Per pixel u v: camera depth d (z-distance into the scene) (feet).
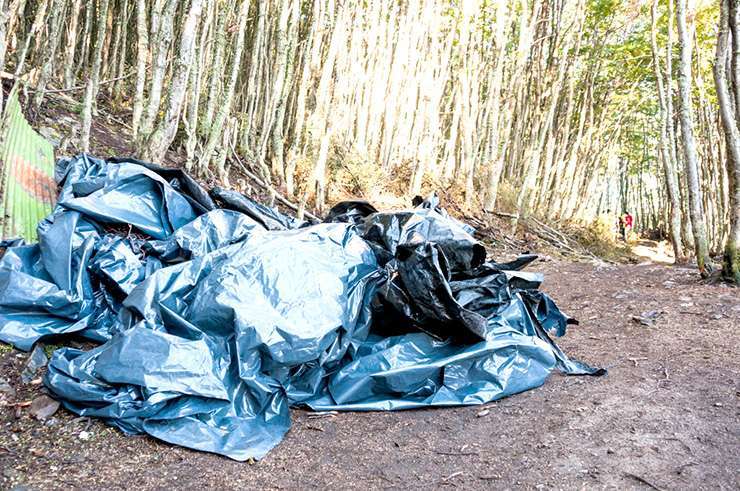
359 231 11.33
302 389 8.61
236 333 7.77
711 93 37.14
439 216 10.82
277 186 22.97
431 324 9.31
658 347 10.86
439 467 6.87
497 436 7.64
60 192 11.57
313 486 6.43
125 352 7.34
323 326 8.29
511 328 9.68
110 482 6.20
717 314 12.60
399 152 30.09
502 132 38.14
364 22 30.83
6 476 6.05
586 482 6.34
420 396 8.84
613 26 40.86
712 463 6.56
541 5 37.78
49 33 16.87
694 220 16.99
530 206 34.01
